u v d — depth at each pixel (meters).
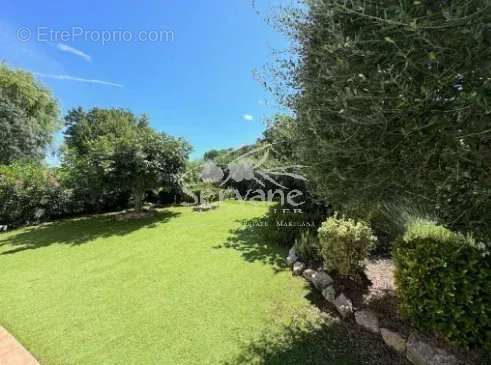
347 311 2.79
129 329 2.75
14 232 7.57
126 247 5.59
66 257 5.13
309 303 3.11
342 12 1.45
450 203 1.32
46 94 14.45
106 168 7.66
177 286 3.67
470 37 1.10
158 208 10.41
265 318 2.86
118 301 3.33
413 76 1.23
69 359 2.35
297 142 1.98
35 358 2.38
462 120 1.15
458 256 2.06
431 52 1.13
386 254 4.09
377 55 1.31
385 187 1.44
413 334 2.29
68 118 24.73
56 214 9.20
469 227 1.31
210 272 4.08
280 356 2.30
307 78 1.73
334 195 1.78
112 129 22.33
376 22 1.28
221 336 2.59
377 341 2.43
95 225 7.90
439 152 1.24
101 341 2.58
